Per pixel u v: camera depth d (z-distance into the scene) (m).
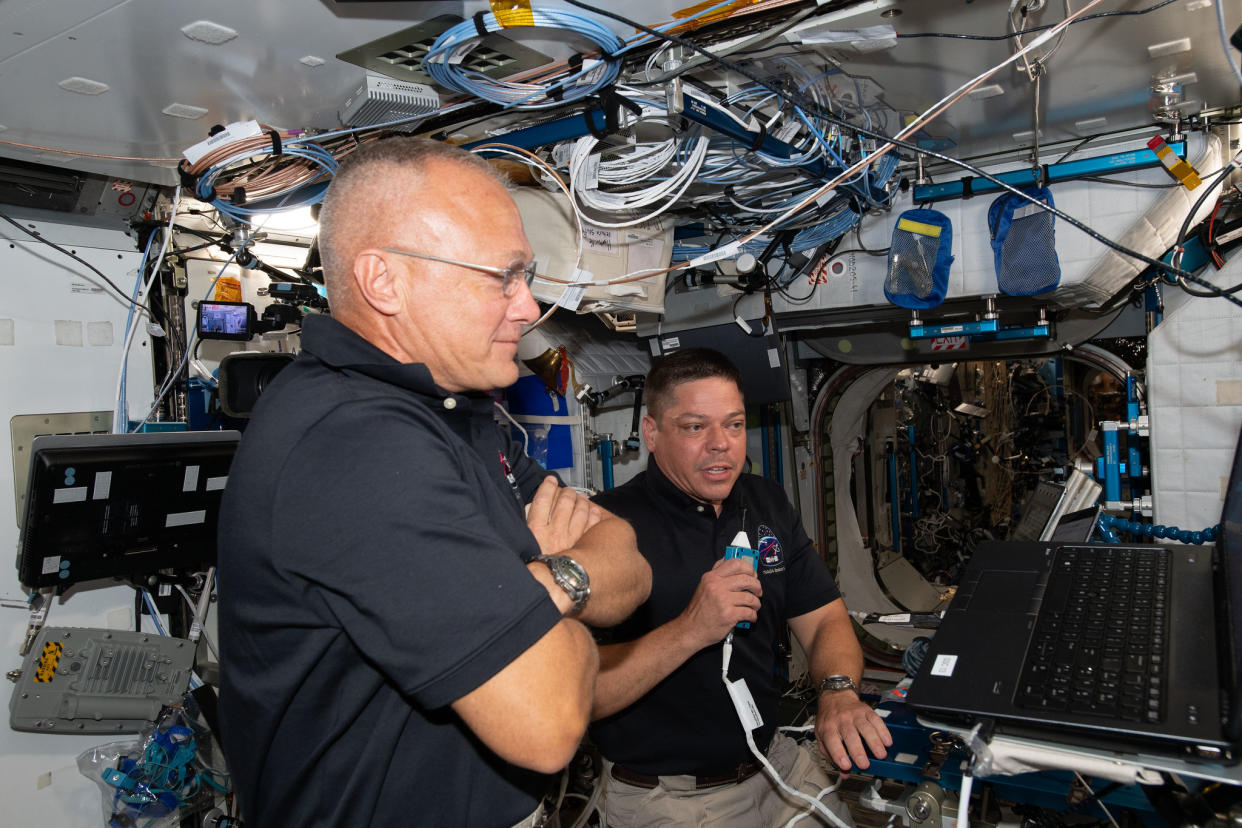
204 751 2.74
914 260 3.15
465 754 1.14
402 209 1.11
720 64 2.00
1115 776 1.02
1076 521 2.29
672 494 2.30
